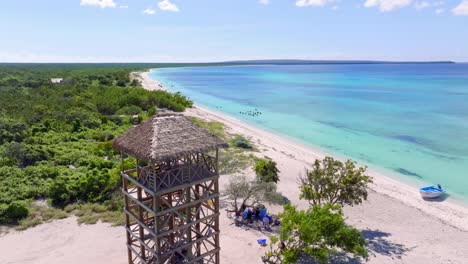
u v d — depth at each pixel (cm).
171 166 1995
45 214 3033
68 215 3059
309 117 7994
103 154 4500
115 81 13488
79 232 2789
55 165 4116
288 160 4744
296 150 5300
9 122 5428
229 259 2430
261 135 6225
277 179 3719
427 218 3175
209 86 15938
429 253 2581
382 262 2436
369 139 5981
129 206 2252
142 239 2052
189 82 18300
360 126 6962
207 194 2064
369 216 3195
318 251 2177
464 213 3291
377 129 6669
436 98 10612
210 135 1992
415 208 3375
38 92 9025
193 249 2447
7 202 3138
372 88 14012
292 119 7806
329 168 2802
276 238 2275
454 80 18038
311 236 2123
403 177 4238
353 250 2234
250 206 3198
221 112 8788
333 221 2180
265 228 2908
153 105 8250
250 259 2436
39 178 3647
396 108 8919
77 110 6788
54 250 2542
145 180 1916
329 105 9638
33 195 3334
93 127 5997
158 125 1888
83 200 3297
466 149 5312
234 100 11019
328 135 6303
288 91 13350
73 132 5616
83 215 3058
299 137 6175
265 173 3688
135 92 8844
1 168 3775
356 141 5862
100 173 3594
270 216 3002
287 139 6031
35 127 5575
